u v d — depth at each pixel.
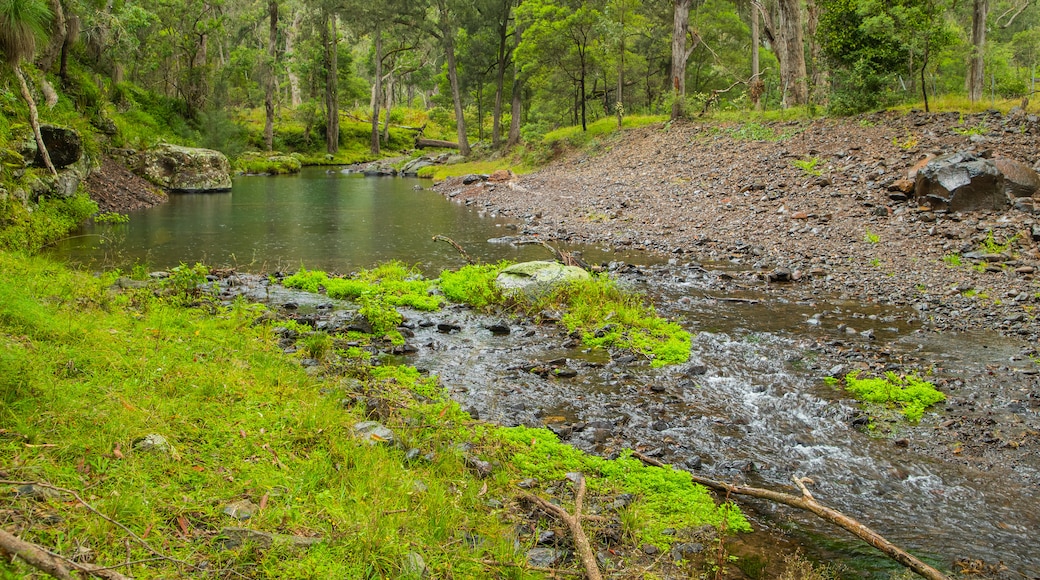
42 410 4.43
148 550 3.31
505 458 5.27
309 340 7.81
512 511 4.52
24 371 4.79
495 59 46.72
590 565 3.78
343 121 66.25
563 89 42.00
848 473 5.47
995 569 4.23
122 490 3.74
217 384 5.55
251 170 43.34
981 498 5.12
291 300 10.63
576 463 5.30
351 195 28.91
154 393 5.12
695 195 20.27
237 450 4.51
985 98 24.83
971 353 8.40
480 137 53.09
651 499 4.89
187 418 4.79
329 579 3.31
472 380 7.32
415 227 19.39
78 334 6.11
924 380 7.44
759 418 6.52
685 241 15.91
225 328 7.93
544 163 33.03
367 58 75.00
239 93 56.16
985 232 13.39
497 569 3.75
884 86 23.25
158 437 4.36
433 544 3.84
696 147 26.38
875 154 19.09
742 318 10.02
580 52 34.91
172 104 40.88
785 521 4.76
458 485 4.68
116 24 31.42
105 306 7.93
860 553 4.38
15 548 2.61
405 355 8.16
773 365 8.01
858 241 14.23
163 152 28.81
